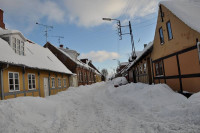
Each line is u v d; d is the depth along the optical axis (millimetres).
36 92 12398
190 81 7414
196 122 4117
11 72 9414
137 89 11445
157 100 7016
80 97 12773
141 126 4492
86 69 34031
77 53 31969
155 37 11711
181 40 7980
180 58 8203
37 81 12750
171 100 6727
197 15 7535
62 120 5699
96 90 19875
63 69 19391
